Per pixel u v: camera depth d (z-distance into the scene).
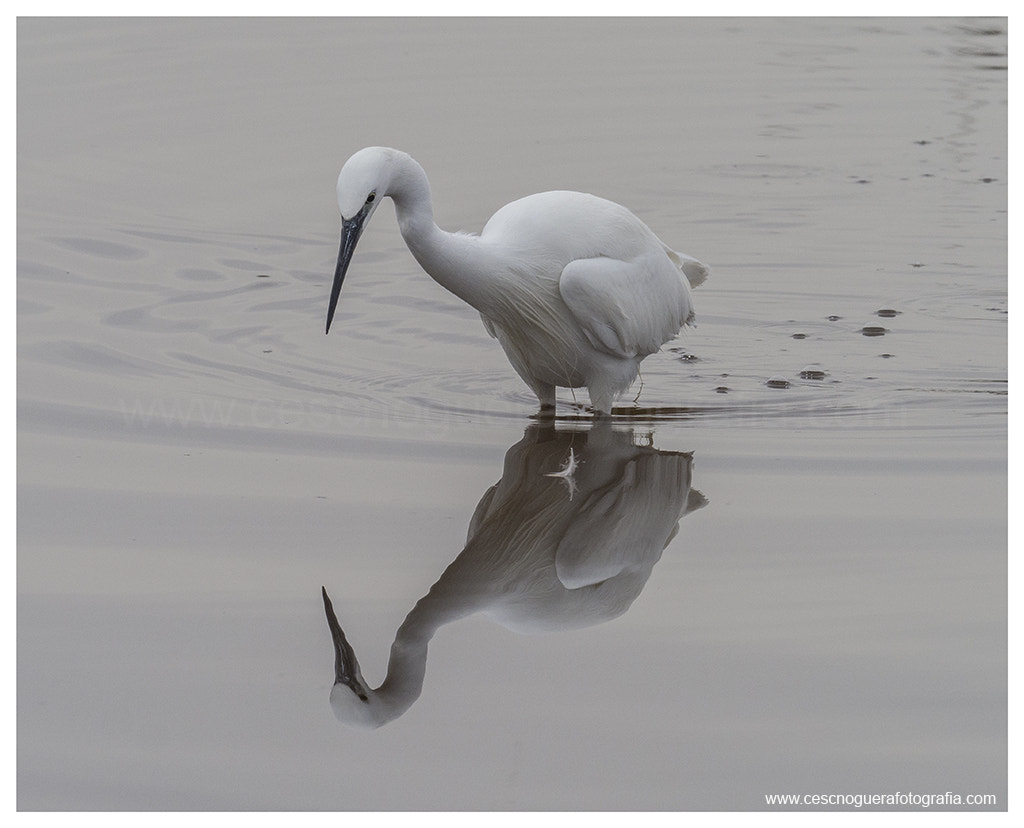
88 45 24.03
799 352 13.91
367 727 7.53
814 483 10.47
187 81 22.23
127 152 19.31
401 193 10.89
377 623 8.54
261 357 13.28
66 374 12.58
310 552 9.36
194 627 8.44
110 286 15.02
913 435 11.51
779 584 8.92
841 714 7.54
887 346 14.02
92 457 10.82
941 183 19.06
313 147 19.53
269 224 17.09
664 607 8.70
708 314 15.09
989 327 14.52
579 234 11.66
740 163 19.77
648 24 26.98
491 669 8.07
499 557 9.37
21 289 14.81
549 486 10.45
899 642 8.20
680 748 7.30
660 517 9.91
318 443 11.23
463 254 11.26
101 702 7.68
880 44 25.72
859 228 17.55
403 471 10.69
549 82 23.00
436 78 22.89
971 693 7.70
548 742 7.36
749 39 26.05
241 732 7.47
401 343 13.95
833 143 20.62
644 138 20.55
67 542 9.43
